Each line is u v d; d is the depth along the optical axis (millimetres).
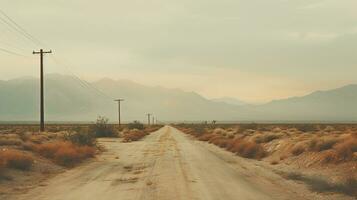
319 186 16875
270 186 17812
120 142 55844
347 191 15648
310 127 66062
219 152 38031
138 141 58531
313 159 23875
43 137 40438
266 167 25516
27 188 17250
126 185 17969
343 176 18266
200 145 49094
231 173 22422
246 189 16906
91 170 23781
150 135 83312
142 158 31391
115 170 23734
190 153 36438
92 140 39000
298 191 16469
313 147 26812
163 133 96125
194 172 22609
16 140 30438
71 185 18078
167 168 24484
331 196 15195
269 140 40719
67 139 38531
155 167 25094
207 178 20156
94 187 17469
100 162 28375
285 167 24812
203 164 27047
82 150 31078
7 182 18234
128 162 28359
